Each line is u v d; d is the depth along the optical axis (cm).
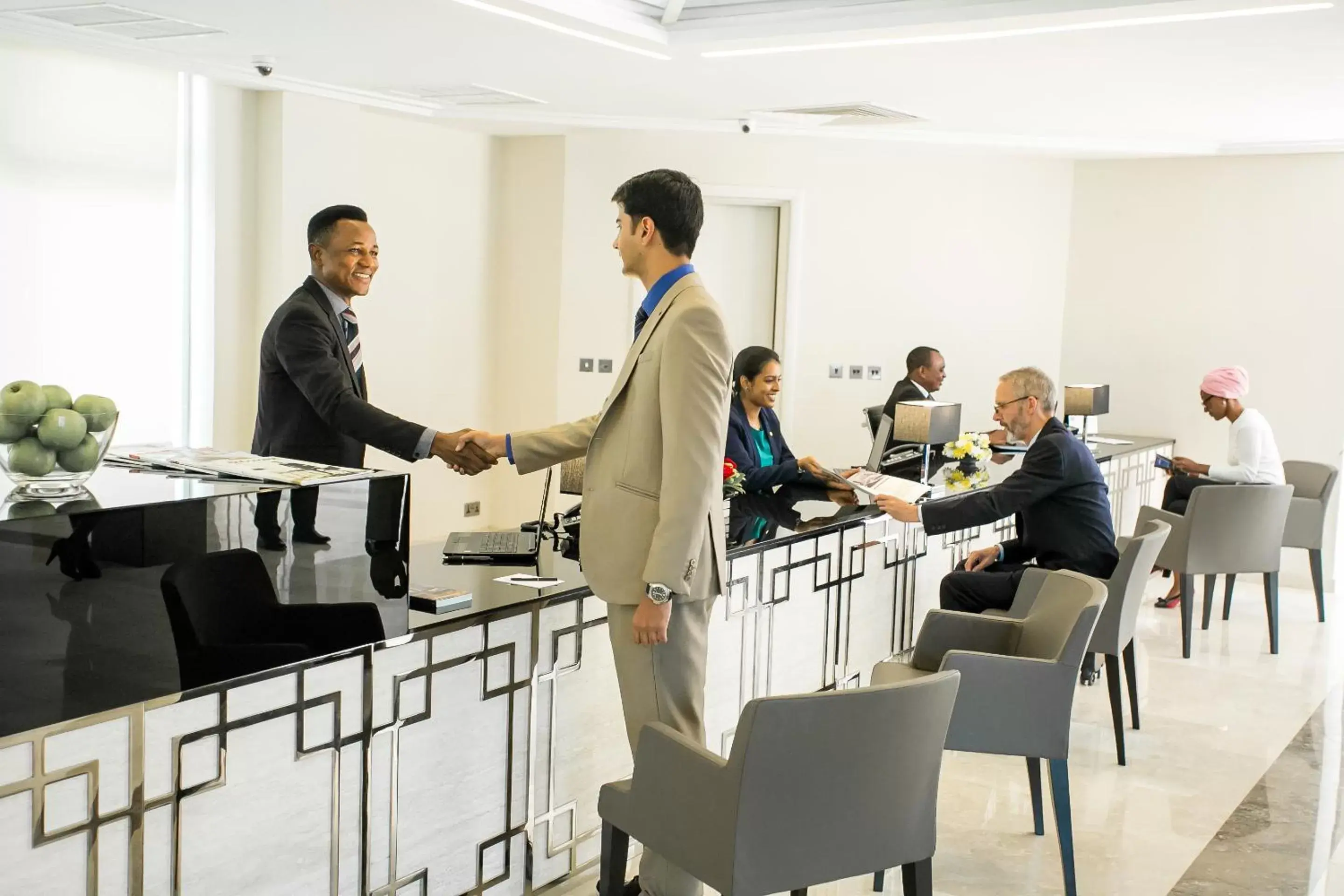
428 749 237
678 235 235
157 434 580
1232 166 727
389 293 682
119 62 543
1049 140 705
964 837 336
